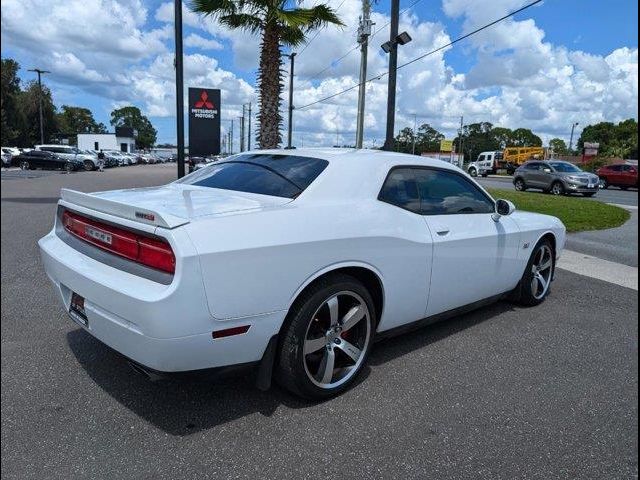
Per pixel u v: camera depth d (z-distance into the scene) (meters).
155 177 29.39
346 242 2.98
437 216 3.74
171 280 2.40
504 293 4.66
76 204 3.15
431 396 3.14
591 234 10.77
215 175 3.83
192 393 3.08
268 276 2.63
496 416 2.93
